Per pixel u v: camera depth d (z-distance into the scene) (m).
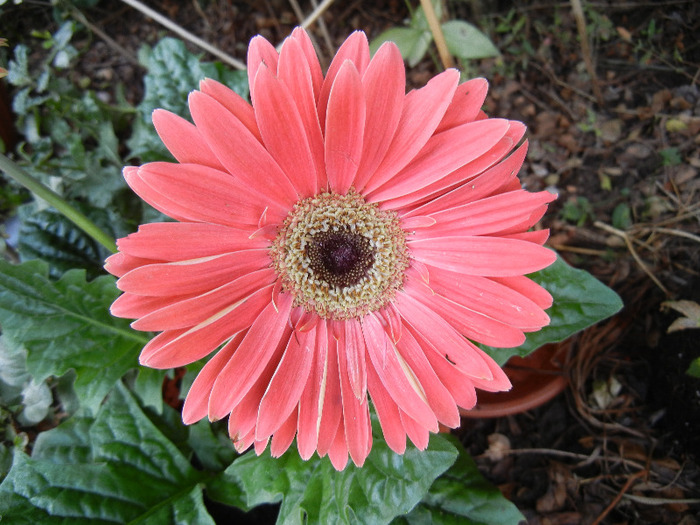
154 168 0.09
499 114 0.19
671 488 0.15
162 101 0.14
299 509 0.12
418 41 0.16
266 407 0.11
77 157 0.16
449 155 0.09
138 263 0.10
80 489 0.12
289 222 0.11
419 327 0.12
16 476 0.12
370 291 0.12
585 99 0.19
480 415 0.16
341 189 0.11
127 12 0.20
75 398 0.14
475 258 0.10
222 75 0.14
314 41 0.19
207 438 0.14
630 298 0.17
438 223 0.10
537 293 0.10
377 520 0.12
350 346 0.12
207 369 0.10
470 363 0.11
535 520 0.16
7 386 0.14
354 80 0.09
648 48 0.19
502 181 0.10
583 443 0.16
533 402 0.15
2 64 0.16
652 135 0.18
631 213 0.18
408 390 0.11
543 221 0.18
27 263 0.13
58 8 0.17
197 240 0.10
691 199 0.17
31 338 0.12
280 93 0.09
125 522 0.12
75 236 0.15
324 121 0.10
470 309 0.11
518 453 0.17
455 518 0.13
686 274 0.16
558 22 0.19
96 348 0.13
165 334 0.10
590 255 0.18
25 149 0.17
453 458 0.12
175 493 0.13
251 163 0.09
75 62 0.18
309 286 0.12
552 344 0.16
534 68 0.19
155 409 0.14
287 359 0.11
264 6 0.20
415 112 0.09
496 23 0.20
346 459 0.11
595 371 0.17
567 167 0.18
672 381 0.16
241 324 0.11
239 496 0.13
